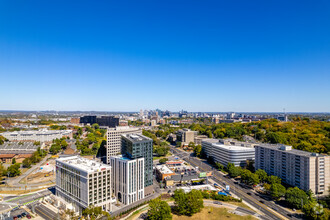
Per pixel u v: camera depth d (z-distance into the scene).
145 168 195.75
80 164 174.38
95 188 156.38
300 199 164.75
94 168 161.38
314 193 189.00
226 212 162.00
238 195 195.75
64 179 180.75
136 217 156.25
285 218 152.75
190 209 157.25
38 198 190.12
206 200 185.62
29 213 161.62
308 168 190.00
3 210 167.25
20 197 192.00
